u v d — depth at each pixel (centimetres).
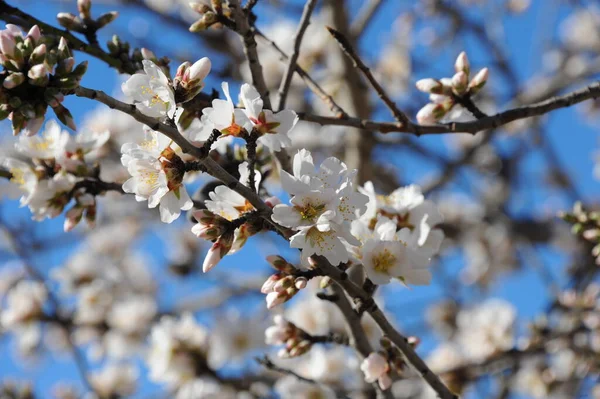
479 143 879
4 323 836
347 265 335
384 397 390
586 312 664
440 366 792
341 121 416
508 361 661
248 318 719
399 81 988
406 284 327
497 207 940
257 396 639
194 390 668
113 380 820
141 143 338
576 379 720
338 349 638
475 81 412
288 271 316
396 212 377
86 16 446
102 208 1040
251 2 403
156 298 1027
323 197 290
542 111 413
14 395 786
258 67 412
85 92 291
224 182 295
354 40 743
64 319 852
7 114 299
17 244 887
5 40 295
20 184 420
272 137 309
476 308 856
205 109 307
